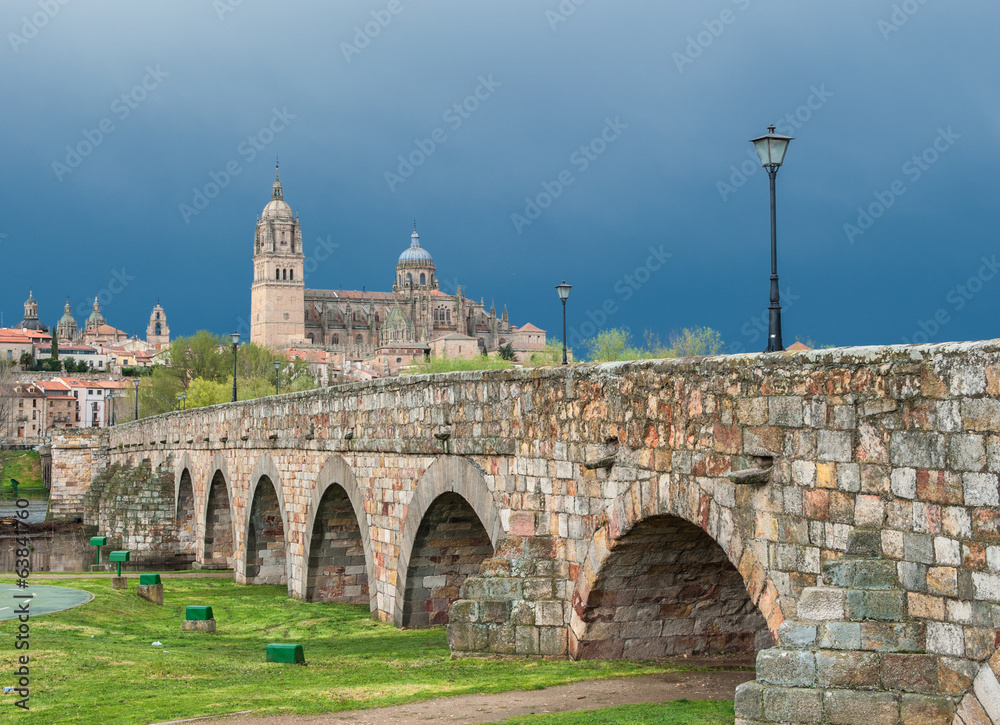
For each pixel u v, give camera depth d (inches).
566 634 820.0
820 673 499.2
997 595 462.0
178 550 2613.2
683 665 788.6
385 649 1035.9
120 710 740.7
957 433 482.3
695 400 663.1
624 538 745.6
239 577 1921.8
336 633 1192.2
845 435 543.8
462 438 981.8
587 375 789.2
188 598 1662.2
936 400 494.0
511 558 847.1
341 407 1328.7
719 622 833.5
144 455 3056.1
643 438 718.5
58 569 2773.1
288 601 1544.0
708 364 649.0
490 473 935.0
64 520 4092.0
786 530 583.2
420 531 1115.3
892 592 504.7
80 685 848.9
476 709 673.0
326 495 1428.4
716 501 641.0
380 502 1217.4
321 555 1514.5
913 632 495.8
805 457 570.3
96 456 4173.2
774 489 592.4
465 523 1110.4
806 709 498.0
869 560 516.1
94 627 1237.1
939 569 489.4
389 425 1165.1
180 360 6038.4
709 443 648.4
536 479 861.8
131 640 1170.0
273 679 866.8
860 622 502.0
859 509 534.6
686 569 791.1
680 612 821.2
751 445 610.9
